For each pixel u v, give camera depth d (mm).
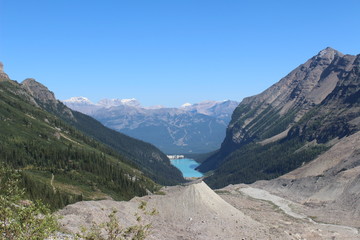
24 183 107938
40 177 155250
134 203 106438
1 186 34844
